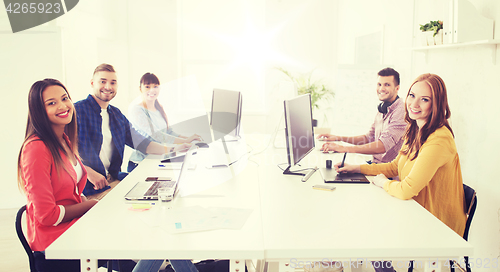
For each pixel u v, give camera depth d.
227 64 5.54
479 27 2.24
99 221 1.51
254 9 5.42
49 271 1.64
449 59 2.67
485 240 2.32
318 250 1.28
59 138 1.84
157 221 1.51
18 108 3.72
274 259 1.30
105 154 2.71
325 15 5.37
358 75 3.64
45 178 1.65
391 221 1.52
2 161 3.71
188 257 1.26
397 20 3.49
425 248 1.28
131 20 5.28
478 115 2.37
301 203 1.74
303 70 5.47
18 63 3.71
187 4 5.40
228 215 1.58
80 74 4.23
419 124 1.89
